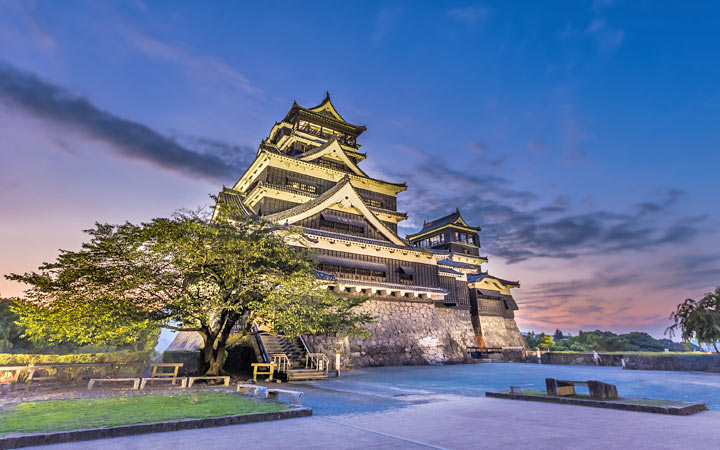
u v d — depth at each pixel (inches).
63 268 622.8
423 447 249.4
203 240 695.1
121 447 249.9
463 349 1535.4
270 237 797.9
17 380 618.5
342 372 1011.9
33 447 250.5
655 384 667.4
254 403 412.2
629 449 240.7
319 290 813.9
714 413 366.3
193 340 1268.5
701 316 1032.8
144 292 674.8
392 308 1393.9
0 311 1315.2
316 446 252.5
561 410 394.3
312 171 1701.5
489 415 370.3
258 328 992.9
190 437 278.5
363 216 1518.2
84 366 693.3
